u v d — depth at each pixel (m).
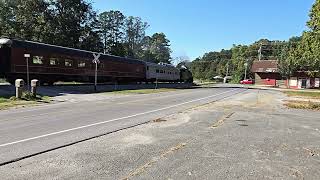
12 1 63.69
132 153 7.80
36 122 12.45
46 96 24.09
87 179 5.95
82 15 68.50
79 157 7.39
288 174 6.55
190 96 29.36
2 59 29.47
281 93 42.34
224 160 7.43
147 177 6.12
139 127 11.54
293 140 9.94
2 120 12.95
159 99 25.03
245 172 6.59
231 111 17.39
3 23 62.06
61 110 16.66
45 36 61.69
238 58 137.25
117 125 11.90
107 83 44.97
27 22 61.78
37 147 8.26
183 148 8.44
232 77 113.06
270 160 7.55
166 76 62.03
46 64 33.06
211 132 10.81
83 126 11.57
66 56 35.81
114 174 6.25
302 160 7.64
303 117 16.14
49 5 65.06
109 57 43.94
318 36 37.84
